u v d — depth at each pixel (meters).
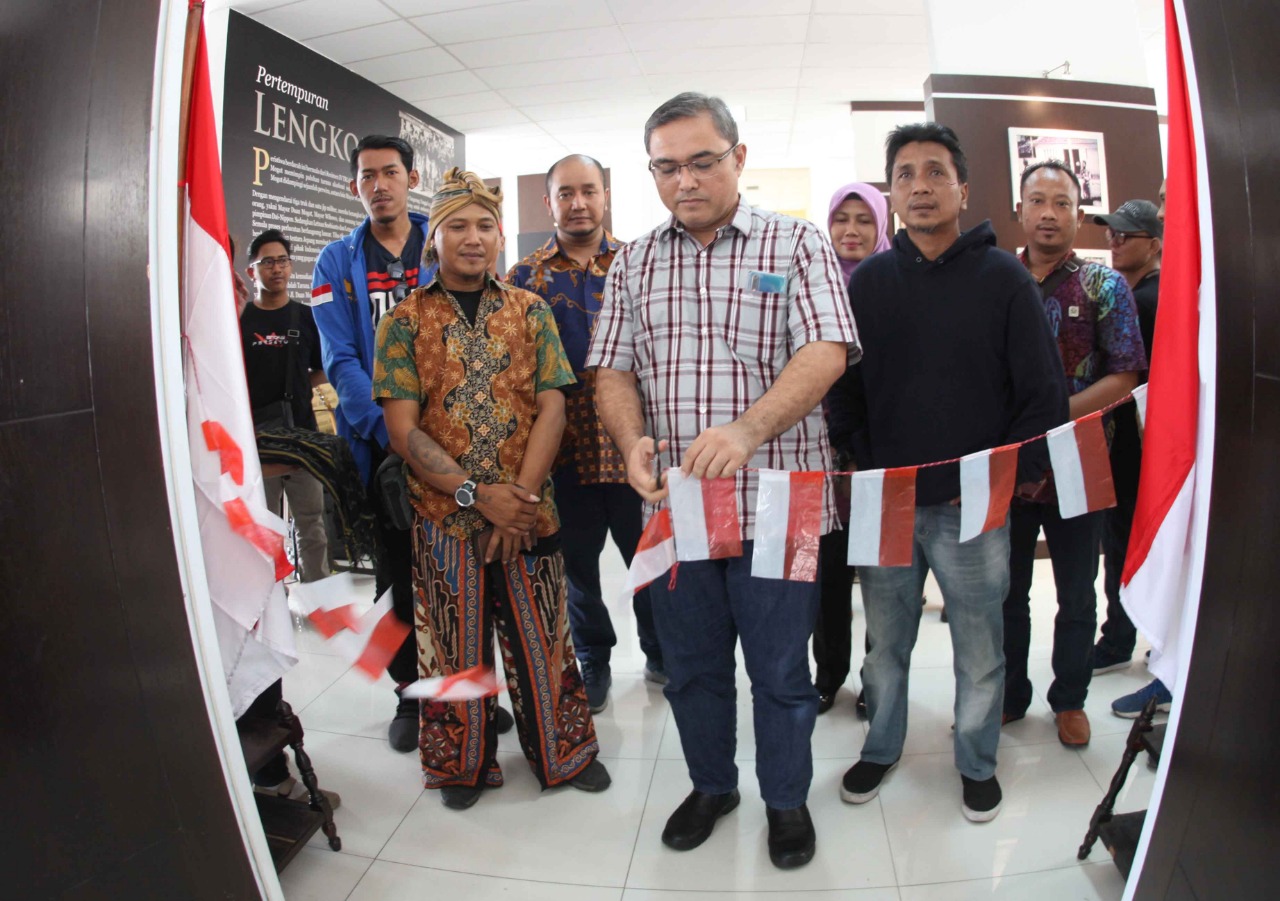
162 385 1.25
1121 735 2.10
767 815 1.71
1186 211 1.19
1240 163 1.05
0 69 1.08
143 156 1.23
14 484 1.08
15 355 1.08
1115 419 2.20
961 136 3.26
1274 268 0.99
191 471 1.37
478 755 1.89
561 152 7.46
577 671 1.98
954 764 2.01
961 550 1.70
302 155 4.48
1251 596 1.05
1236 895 1.08
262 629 1.45
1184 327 1.19
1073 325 2.10
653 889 1.60
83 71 1.16
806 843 1.65
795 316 1.52
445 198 1.79
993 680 1.75
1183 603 1.25
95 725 1.17
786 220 1.58
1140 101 3.43
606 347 1.68
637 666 2.69
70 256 1.14
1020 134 3.30
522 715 1.90
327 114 4.71
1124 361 2.03
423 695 1.77
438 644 1.84
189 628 1.29
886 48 5.02
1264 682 1.02
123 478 1.21
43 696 1.11
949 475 1.68
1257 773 1.03
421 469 1.76
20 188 1.10
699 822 1.73
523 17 4.31
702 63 5.19
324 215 4.66
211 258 1.40
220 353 1.41
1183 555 1.24
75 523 1.15
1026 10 3.49
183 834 1.29
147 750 1.24
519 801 1.93
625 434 1.55
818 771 2.00
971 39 3.47
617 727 2.27
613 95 5.75
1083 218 3.38
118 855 1.20
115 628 1.20
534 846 1.75
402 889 1.63
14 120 1.09
